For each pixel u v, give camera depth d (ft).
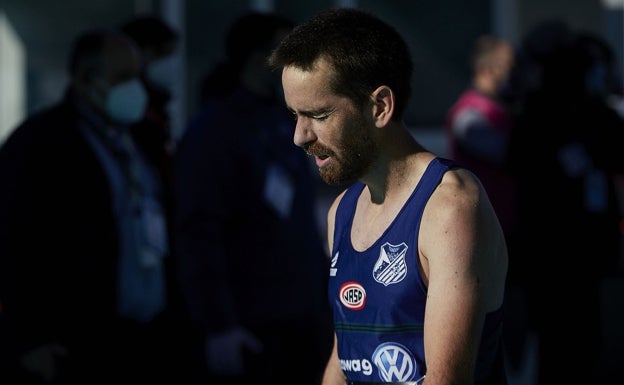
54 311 27.35
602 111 34.88
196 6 64.08
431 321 15.56
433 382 15.26
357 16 16.37
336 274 17.16
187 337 31.73
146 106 33.12
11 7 62.75
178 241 30.60
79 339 27.71
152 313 29.32
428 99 66.69
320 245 32.50
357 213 17.31
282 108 32.01
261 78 31.14
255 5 64.59
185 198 30.40
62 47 63.05
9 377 27.53
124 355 28.81
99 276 27.78
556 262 34.45
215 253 30.19
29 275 27.09
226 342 30.17
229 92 31.73
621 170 34.78
